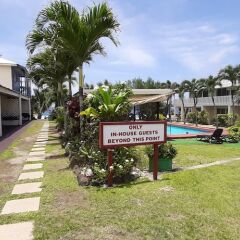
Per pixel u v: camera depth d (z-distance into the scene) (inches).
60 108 1073.5
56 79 701.9
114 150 306.3
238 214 209.0
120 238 176.1
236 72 1309.1
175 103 2076.8
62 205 234.7
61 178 319.3
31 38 442.3
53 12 378.3
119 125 283.0
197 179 302.4
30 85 1844.2
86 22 387.2
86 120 414.6
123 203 233.5
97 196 252.1
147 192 260.4
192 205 226.4
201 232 181.5
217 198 242.2
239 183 287.1
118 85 358.3
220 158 440.1
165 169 351.9
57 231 187.6
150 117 986.1
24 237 181.8
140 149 407.8
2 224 201.6
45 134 882.8
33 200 250.1
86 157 334.6
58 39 402.0
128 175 307.1
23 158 464.4
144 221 198.5
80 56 410.6
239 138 702.5
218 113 1631.4
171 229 186.1
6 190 283.9
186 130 1286.9
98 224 195.8
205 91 1662.2
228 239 172.7
